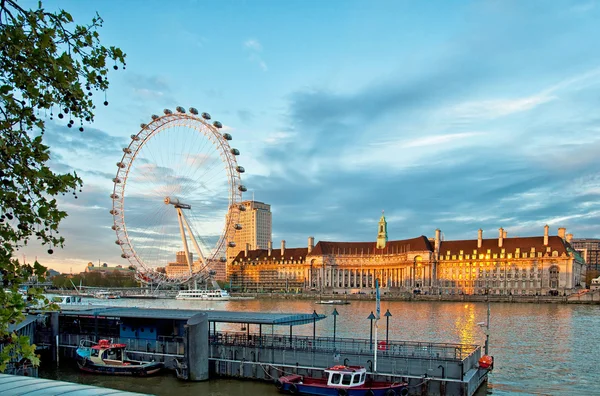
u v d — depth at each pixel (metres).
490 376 71.69
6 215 14.59
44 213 14.61
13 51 14.02
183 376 65.31
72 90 14.65
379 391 55.03
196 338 65.12
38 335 78.62
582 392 63.41
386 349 66.00
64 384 22.91
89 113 15.82
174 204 181.62
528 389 64.69
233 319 68.31
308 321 71.50
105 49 15.83
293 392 58.50
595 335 112.31
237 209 181.50
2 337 15.10
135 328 75.31
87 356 70.56
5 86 14.02
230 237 181.75
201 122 165.00
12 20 14.03
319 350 64.56
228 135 168.25
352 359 61.38
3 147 13.85
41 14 14.70
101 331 82.25
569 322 139.62
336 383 56.62
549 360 83.06
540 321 142.38
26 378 23.92
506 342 101.69
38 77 14.93
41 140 15.17
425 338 106.69
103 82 15.88
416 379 56.56
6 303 14.59
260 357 66.12
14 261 15.02
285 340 69.88
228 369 66.81
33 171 14.62
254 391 60.28
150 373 67.50
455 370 55.94
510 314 166.75
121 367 67.69
